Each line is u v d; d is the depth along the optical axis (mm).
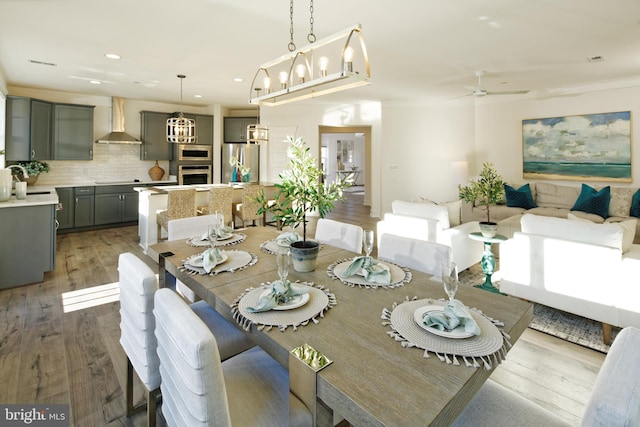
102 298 3330
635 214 5090
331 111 7941
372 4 2873
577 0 2822
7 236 3502
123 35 3562
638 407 716
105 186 6656
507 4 2887
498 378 2123
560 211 5605
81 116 6461
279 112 8039
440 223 3650
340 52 4070
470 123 7242
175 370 1066
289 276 1707
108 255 4859
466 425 1107
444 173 7344
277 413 1190
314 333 1155
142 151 7312
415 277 1688
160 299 1162
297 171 1735
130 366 1776
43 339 2557
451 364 979
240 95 6719
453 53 4129
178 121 5258
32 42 3775
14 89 5977
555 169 6297
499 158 6988
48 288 3572
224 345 1723
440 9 2969
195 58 4316
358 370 954
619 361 836
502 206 6215
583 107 5930
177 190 4711
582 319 2902
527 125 6578
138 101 7406
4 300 3250
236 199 6176
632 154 5504
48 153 6066
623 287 2449
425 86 5926
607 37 3641
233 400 1240
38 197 4031
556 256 2748
